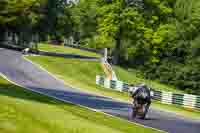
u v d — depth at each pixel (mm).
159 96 76250
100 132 25969
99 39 140875
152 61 146625
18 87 61188
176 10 156375
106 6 137375
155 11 145000
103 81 88062
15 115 23078
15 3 135375
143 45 143500
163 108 64438
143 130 37094
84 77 106812
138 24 138750
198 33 149875
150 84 130625
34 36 160375
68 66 111188
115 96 72125
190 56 146250
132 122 41344
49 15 167375
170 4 158125
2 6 132750
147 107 45656
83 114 40281
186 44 148250
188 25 149750
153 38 142000
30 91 57594
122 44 143250
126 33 139250
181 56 151000
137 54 147500
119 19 136875
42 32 164750
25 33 151875
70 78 87438
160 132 37969
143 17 142875
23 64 97812
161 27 142625
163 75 149000
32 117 23828
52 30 170625
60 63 112188
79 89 74438
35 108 27438
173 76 147625
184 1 156625
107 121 38438
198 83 143125
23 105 27172
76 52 187625
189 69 144375
